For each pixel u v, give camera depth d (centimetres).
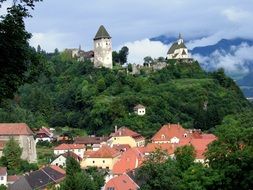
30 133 15675
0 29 2314
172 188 5788
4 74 2305
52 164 14300
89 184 8988
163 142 15050
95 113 19725
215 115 19238
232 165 4566
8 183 11481
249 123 5438
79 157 15162
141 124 18950
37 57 2514
